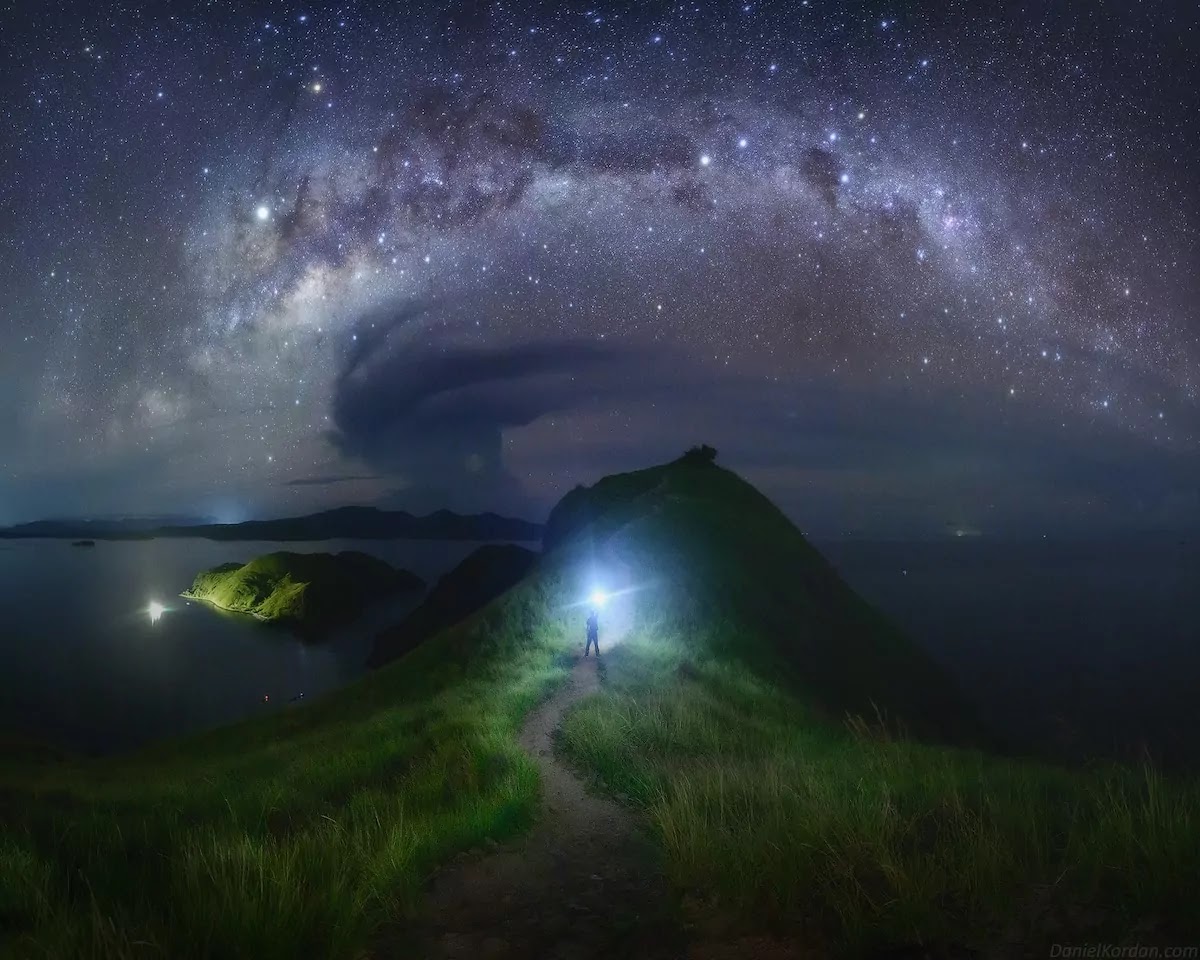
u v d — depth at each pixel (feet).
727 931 17.35
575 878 22.86
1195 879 15.21
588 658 74.38
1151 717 160.04
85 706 212.43
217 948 15.60
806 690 80.59
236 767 56.70
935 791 25.54
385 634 209.87
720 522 121.70
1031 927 15.14
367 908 19.10
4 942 16.61
